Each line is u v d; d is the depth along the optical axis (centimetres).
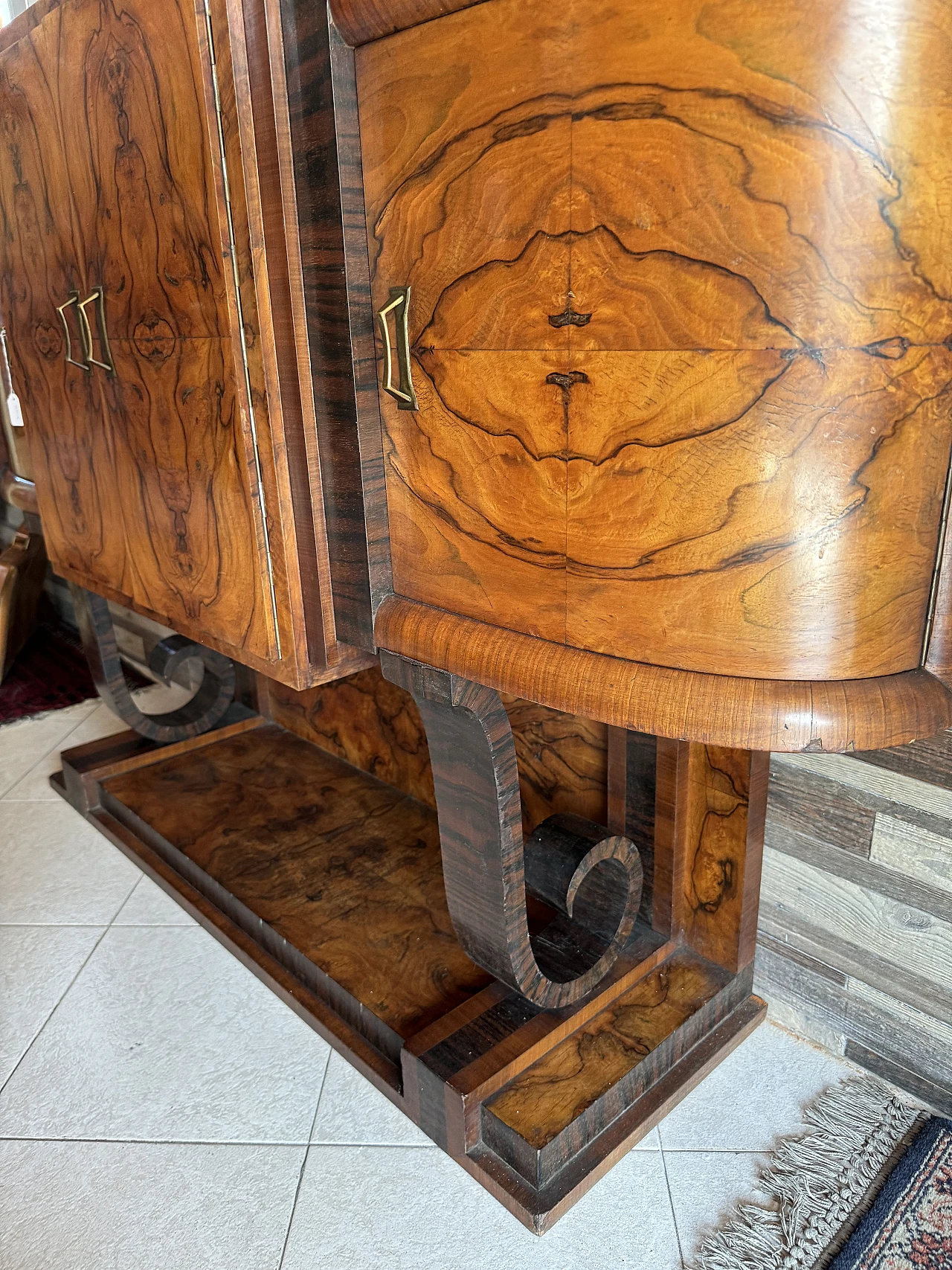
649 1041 102
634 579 62
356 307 73
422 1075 97
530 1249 88
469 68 59
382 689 156
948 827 92
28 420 128
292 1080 109
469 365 67
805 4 46
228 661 180
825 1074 107
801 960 111
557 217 58
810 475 54
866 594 57
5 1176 97
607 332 58
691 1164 96
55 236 106
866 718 58
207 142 76
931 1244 86
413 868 139
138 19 80
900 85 47
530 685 69
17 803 173
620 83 52
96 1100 107
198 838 148
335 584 86
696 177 51
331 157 69
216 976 127
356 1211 92
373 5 62
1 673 229
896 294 51
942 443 55
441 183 64
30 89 101
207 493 94
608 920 108
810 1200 90
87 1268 87
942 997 97
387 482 78
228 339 83
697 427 56
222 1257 88
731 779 105
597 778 123
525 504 67
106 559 121
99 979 126
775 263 51
